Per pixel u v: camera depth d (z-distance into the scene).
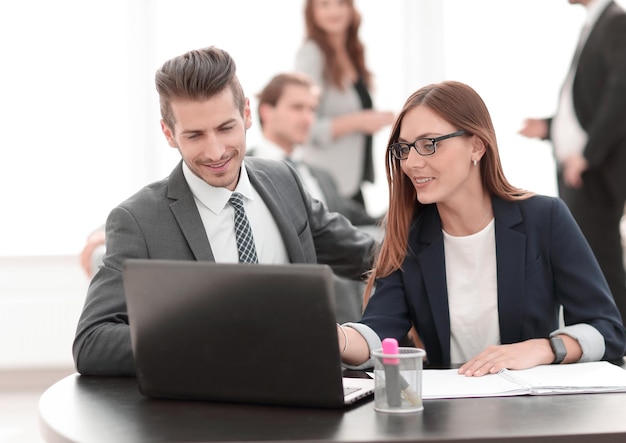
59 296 5.45
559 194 4.97
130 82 5.52
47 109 5.48
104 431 1.62
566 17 5.55
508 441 1.54
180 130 2.22
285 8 5.48
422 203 2.29
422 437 1.53
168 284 1.74
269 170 2.53
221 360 1.77
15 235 5.47
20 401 4.91
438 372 2.06
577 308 2.29
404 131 2.25
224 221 2.37
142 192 2.35
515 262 2.32
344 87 5.16
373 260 2.60
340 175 5.14
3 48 5.42
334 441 1.52
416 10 5.52
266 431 1.59
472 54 5.58
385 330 2.34
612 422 1.62
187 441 1.54
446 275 2.38
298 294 1.68
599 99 4.77
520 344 2.12
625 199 4.80
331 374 1.71
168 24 5.51
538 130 4.98
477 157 2.29
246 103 2.39
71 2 5.46
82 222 5.53
